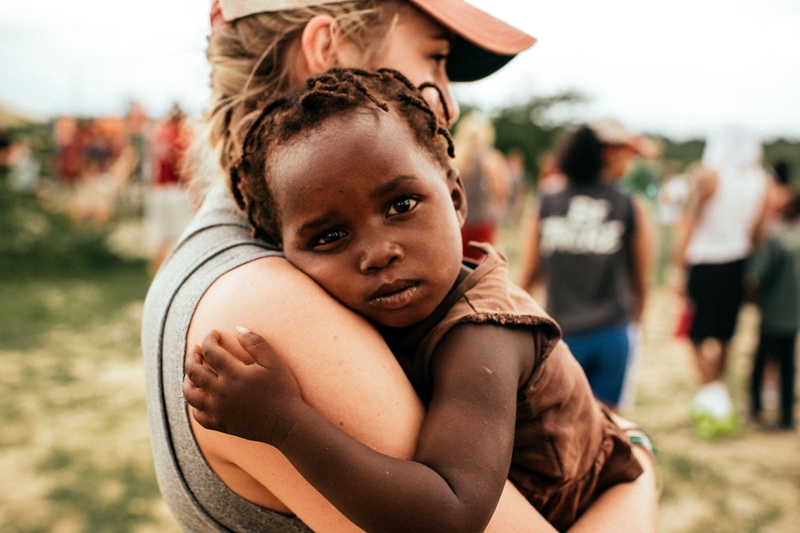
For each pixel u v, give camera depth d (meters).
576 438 1.04
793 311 4.45
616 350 3.21
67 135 15.62
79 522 3.14
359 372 0.83
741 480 3.75
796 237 4.43
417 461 0.80
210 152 1.27
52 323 6.50
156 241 7.22
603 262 3.21
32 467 3.64
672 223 13.12
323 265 0.87
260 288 0.84
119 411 4.43
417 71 1.18
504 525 0.90
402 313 0.87
